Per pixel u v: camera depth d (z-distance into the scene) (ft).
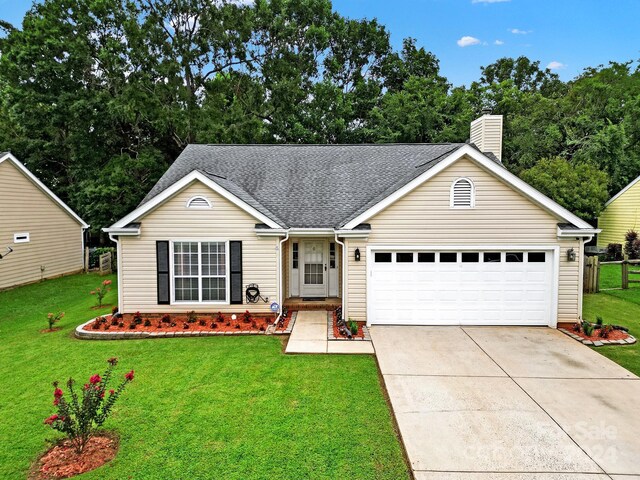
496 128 49.01
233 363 28.53
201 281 39.11
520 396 23.41
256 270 39.09
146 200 42.70
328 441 19.11
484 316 37.47
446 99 105.40
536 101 111.04
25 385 25.48
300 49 120.26
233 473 16.85
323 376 26.35
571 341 33.04
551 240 36.50
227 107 102.53
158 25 95.04
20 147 89.20
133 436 19.61
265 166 51.13
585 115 95.04
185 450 18.45
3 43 80.79
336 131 101.71
